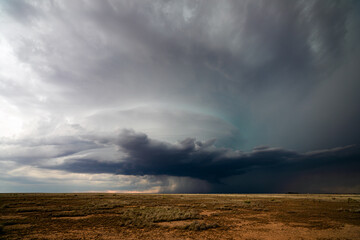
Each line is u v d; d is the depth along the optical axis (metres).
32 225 15.12
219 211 25.42
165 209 24.77
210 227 15.36
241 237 12.59
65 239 11.53
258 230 14.59
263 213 23.67
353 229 15.04
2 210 23.08
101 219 18.08
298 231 14.35
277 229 14.97
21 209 22.48
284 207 30.92
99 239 11.71
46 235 12.32
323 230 14.69
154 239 11.87
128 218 18.48
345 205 34.69
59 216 19.50
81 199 42.84
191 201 42.19
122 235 12.67
